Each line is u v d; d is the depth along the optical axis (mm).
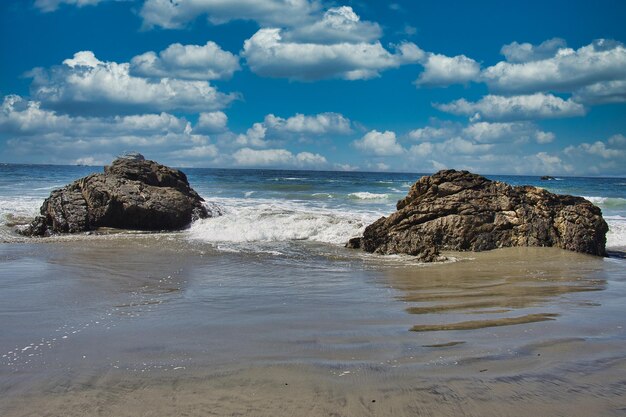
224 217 24641
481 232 18422
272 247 18859
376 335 7859
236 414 5160
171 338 7730
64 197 24203
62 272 13531
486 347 7195
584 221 18188
